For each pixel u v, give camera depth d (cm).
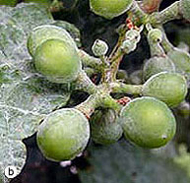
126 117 15
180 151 36
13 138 17
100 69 17
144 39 23
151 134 15
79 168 31
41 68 16
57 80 16
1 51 19
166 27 25
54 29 17
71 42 17
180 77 17
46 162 29
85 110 16
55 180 30
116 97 18
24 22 20
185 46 26
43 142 15
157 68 18
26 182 29
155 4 19
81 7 22
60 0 22
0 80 18
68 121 15
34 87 17
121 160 34
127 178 34
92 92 16
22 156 17
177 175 37
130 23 18
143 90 17
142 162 35
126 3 17
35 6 20
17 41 19
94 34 22
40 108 17
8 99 17
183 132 31
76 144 15
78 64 16
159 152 36
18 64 18
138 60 23
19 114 17
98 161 32
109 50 22
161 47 19
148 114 15
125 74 22
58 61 16
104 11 17
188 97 26
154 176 36
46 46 16
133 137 15
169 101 16
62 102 17
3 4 21
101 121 17
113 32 22
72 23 22
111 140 18
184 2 18
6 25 19
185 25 25
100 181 32
